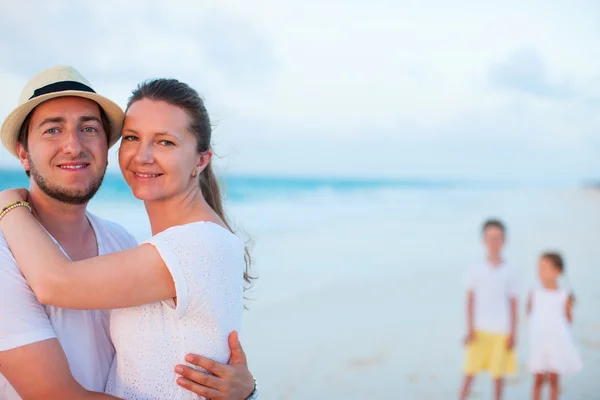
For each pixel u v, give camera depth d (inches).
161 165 89.8
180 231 83.7
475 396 248.4
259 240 644.1
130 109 91.1
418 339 313.7
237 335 88.8
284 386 243.3
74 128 89.0
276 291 409.7
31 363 78.6
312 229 764.0
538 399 249.3
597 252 608.7
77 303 78.1
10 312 78.7
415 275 482.6
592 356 294.5
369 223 862.5
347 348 294.4
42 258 80.0
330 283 440.1
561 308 253.0
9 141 92.5
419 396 239.8
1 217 86.2
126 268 79.0
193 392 83.4
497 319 255.6
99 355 88.3
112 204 748.0
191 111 92.4
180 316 82.2
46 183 89.0
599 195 1754.4
